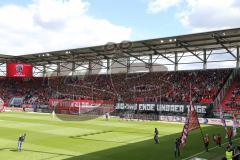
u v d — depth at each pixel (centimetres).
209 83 6544
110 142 3425
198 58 6706
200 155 2762
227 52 6200
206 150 2942
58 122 5509
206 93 6300
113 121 5778
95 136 3875
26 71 8438
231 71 6450
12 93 9175
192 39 5362
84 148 3052
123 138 3728
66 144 3278
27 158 2598
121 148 3055
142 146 3177
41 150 2941
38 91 8788
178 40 5438
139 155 2739
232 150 2250
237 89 6081
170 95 6631
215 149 3044
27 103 8525
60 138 3694
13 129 4478
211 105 5744
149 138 3744
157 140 3359
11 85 9556
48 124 5175
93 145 3225
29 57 8050
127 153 2816
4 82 9706
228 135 3469
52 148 3045
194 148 3075
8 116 6600
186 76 6962
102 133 4150
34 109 8094
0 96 9000
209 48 6344
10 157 2633
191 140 3559
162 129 4650
